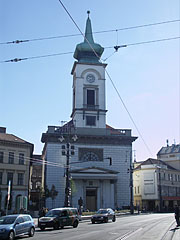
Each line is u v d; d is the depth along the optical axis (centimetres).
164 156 9069
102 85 6631
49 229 2673
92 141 6169
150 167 7700
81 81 6569
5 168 5091
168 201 7806
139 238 1794
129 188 6075
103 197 5803
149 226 2769
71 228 2725
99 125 6366
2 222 1930
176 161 8788
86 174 5719
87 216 4406
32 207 6259
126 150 6275
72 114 6731
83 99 6475
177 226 2703
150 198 7538
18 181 5212
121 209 5809
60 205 5647
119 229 2470
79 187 5725
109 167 6106
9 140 5216
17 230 1895
